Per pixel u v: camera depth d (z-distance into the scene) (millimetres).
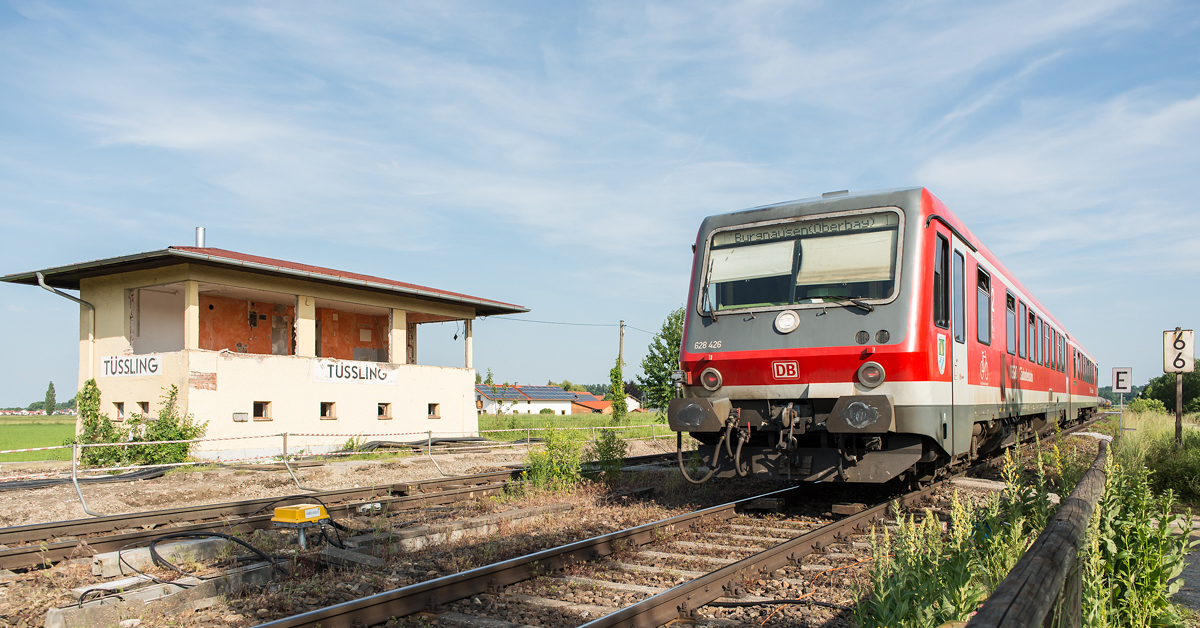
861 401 8414
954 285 9578
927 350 8539
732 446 9812
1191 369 14352
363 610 5316
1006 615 2377
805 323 9031
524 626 5312
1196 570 6836
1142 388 80188
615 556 7312
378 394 22062
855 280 8953
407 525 9047
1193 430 20469
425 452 20000
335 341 25453
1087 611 3912
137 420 17328
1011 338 12938
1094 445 19344
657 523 8156
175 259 17250
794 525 8930
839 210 9266
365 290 22156
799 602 5668
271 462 16906
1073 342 22016
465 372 25078
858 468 8977
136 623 5551
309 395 20109
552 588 6184
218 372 18031
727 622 5332
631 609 5098
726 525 8945
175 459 16453
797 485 11875
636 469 15250
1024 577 2773
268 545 8008
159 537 8133
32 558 7504
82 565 7266
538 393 90438
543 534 8492
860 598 5223
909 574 4316
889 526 8578
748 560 6426
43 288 19016
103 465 16578
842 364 8766
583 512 10000
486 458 18984
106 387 19188
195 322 17859
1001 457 14805
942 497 10492
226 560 7301
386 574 6773
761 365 9227
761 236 9727
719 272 9883
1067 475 10461
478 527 8727
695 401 9406
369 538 7793
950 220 9625
